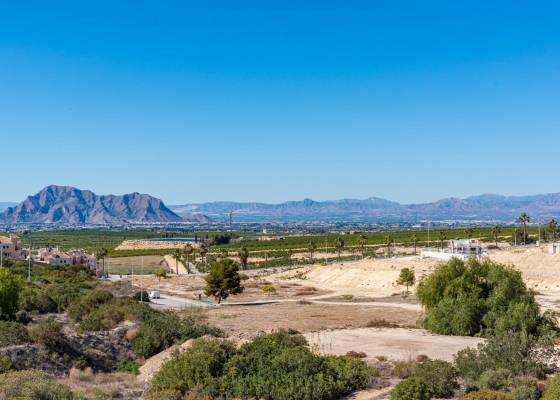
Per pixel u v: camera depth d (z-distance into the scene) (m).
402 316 88.62
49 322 52.88
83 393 38.41
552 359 46.88
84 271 179.50
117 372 49.22
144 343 53.03
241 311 95.94
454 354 51.00
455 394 37.97
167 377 40.38
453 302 70.62
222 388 38.34
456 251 187.12
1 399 33.78
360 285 150.25
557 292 114.94
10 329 49.50
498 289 70.25
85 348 51.31
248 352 43.22
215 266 117.19
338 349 58.19
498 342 43.91
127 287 129.75
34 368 45.44
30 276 133.00
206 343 43.88
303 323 79.81
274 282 166.38
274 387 37.97
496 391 36.78
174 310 94.00
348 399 38.25
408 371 44.16
